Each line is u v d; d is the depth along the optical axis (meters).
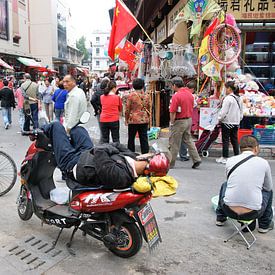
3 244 4.03
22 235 4.25
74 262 3.67
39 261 3.68
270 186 4.19
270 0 10.80
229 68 9.46
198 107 9.74
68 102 5.68
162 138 10.40
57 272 3.48
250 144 4.14
